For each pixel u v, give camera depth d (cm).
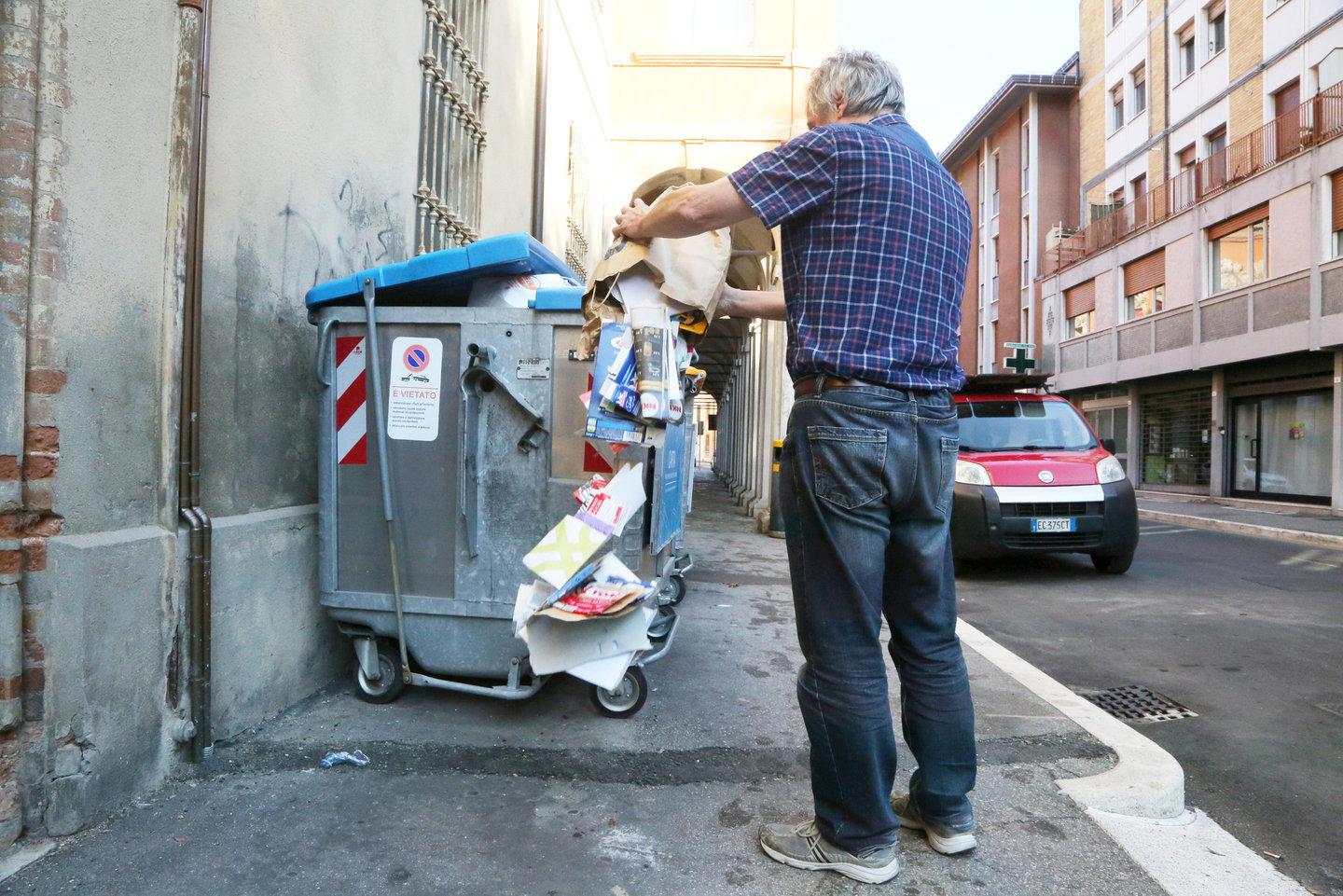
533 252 283
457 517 295
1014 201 3178
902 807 233
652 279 236
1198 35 2159
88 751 218
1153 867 209
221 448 275
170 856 206
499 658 298
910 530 202
